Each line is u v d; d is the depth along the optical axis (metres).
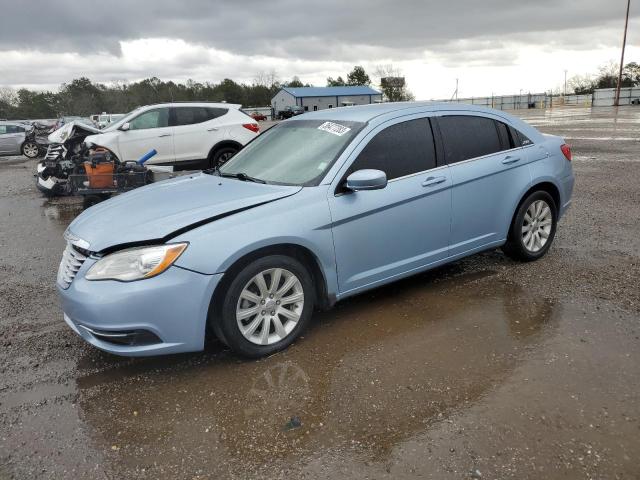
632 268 4.99
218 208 3.53
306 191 3.76
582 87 87.06
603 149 14.81
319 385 3.24
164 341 3.29
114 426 2.94
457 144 4.55
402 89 95.88
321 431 2.80
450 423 2.81
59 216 9.16
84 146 10.58
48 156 11.45
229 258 3.32
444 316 4.12
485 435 2.71
